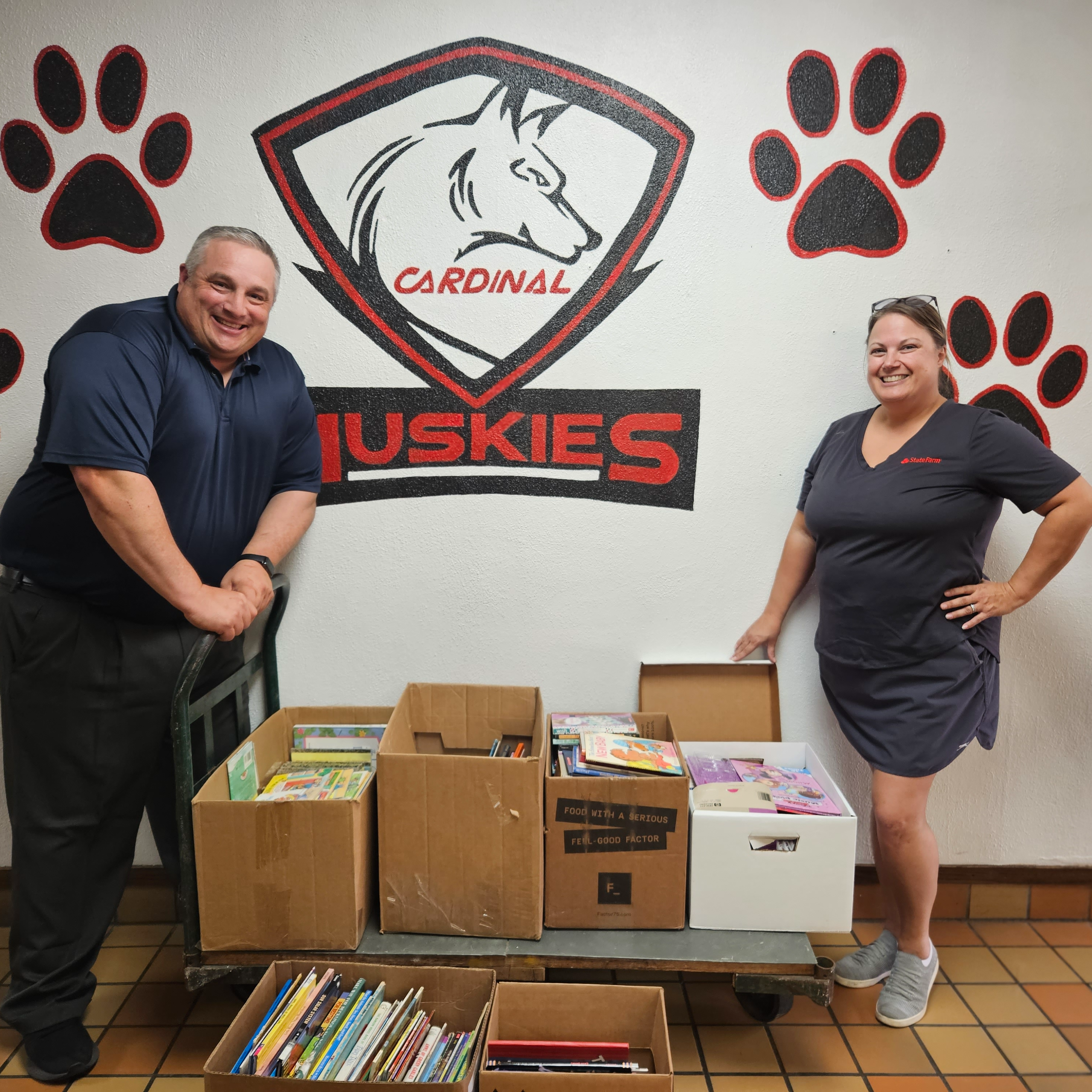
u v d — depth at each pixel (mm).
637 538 2162
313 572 2162
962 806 2281
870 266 2064
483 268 2061
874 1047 1848
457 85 2004
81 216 2018
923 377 1783
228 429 1736
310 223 2037
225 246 1618
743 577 2178
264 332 1839
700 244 2059
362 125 2010
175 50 1975
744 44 1995
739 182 2037
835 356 2094
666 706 2189
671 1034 1886
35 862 1712
